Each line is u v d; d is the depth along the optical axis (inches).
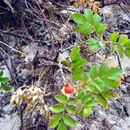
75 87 9.7
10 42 14.0
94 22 10.0
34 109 10.9
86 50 13.4
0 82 10.5
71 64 9.7
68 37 13.9
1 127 11.6
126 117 12.9
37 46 13.8
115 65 11.5
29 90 10.2
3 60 13.2
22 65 12.9
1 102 12.1
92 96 9.4
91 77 9.4
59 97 9.4
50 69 12.2
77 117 12.0
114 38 10.2
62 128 9.4
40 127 11.4
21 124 11.5
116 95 10.3
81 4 14.1
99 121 12.3
